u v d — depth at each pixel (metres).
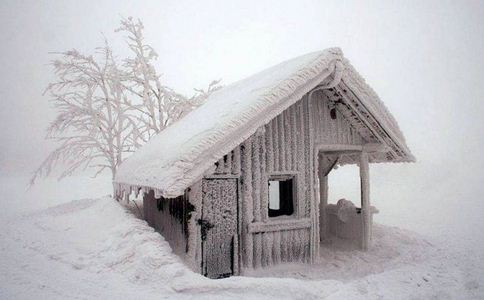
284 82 6.02
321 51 6.53
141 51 16.66
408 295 5.21
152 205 9.40
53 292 4.20
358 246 9.09
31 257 5.48
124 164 11.27
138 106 16.27
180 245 6.77
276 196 13.34
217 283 4.52
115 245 5.61
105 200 8.70
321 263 7.73
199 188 6.50
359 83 7.18
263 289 4.56
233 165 6.92
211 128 5.57
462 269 6.75
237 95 7.42
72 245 6.06
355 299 4.82
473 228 13.48
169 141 7.58
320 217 10.38
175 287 4.41
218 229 6.68
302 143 7.75
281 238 7.40
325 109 8.16
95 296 4.15
